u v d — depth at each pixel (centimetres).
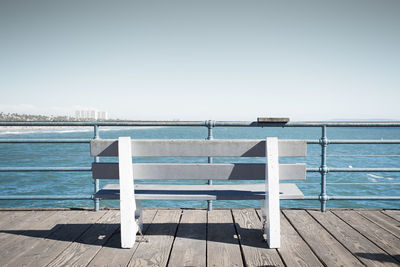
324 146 303
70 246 224
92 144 223
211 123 295
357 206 1166
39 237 243
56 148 4819
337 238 238
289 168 221
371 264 192
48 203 1150
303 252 212
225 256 205
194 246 222
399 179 1703
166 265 193
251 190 233
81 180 1745
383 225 270
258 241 232
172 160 2694
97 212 311
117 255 208
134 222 225
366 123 294
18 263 196
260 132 13612
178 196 218
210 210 312
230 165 222
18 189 1481
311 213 307
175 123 297
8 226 269
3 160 3086
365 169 301
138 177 225
